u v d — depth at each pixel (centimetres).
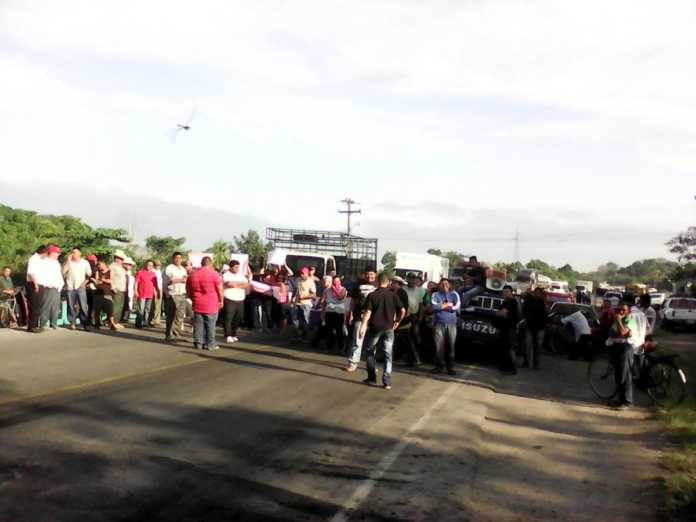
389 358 1082
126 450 617
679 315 3478
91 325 1692
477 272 1898
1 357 1095
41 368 1010
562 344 1877
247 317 1952
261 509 502
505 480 636
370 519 503
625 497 607
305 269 1689
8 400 779
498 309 1557
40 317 1467
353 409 883
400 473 621
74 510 469
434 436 770
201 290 1363
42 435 643
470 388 1153
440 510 536
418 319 1401
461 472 641
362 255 2864
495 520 529
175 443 653
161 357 1214
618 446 804
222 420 763
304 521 486
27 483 512
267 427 747
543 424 907
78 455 590
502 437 812
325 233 2734
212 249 4550
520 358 1734
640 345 1081
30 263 1460
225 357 1283
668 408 1025
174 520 468
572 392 1208
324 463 630
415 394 1043
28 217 3203
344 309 1526
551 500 588
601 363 1205
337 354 1484
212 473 573
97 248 2908
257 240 6006
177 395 880
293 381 1062
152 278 1761
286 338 1747
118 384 925
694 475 670
